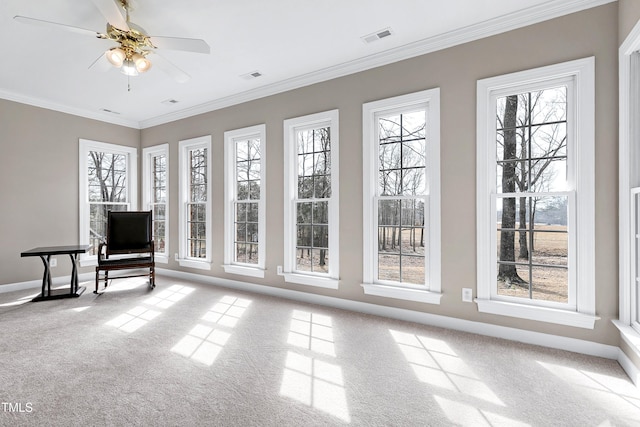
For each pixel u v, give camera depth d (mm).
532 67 2371
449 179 2703
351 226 3209
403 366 2064
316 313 3113
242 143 4184
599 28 2160
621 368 2023
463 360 2143
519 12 2355
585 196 2197
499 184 2578
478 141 2566
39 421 1510
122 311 3170
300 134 3666
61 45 2807
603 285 2164
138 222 4281
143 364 2084
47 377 1916
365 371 2000
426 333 2607
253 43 2812
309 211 3584
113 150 4941
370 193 3090
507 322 2484
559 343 2305
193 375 1947
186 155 4758
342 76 3264
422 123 2932
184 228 4738
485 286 2562
